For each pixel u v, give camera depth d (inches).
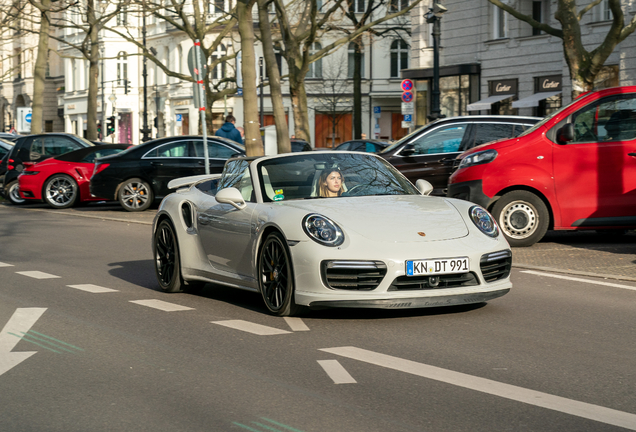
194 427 162.4
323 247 253.0
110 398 183.6
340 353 221.5
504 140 460.8
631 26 721.6
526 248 447.8
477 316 270.1
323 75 2166.6
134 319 275.3
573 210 442.3
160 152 764.6
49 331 256.8
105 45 2484.0
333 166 300.2
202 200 322.3
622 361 211.2
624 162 437.4
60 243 518.9
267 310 287.0
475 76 1428.4
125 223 657.6
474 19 1414.9
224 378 198.8
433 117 1000.2
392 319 265.6
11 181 886.4
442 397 179.9
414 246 252.8
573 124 446.6
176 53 2297.0
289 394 184.2
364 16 1229.1
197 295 326.3
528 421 162.9
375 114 1782.7
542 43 1293.1
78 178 813.9
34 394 188.1
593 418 164.6
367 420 164.7
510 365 207.2
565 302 295.0
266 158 303.7
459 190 462.9
